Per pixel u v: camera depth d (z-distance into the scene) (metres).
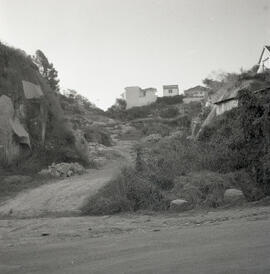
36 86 29.70
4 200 17.09
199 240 7.64
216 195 13.75
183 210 12.91
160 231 9.17
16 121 25.69
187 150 20.73
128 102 97.25
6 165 22.86
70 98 71.88
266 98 16.97
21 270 6.30
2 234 10.20
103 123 73.12
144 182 14.77
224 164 17.98
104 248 7.54
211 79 44.00
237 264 5.77
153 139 42.16
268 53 37.66
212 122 27.31
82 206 14.46
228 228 8.72
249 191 14.33
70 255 7.13
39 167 24.48
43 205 15.41
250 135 17.25
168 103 88.75
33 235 9.77
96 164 30.19
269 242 6.96
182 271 5.64
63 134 30.03
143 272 5.74
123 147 47.41
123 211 13.46
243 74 30.66
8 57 28.39
